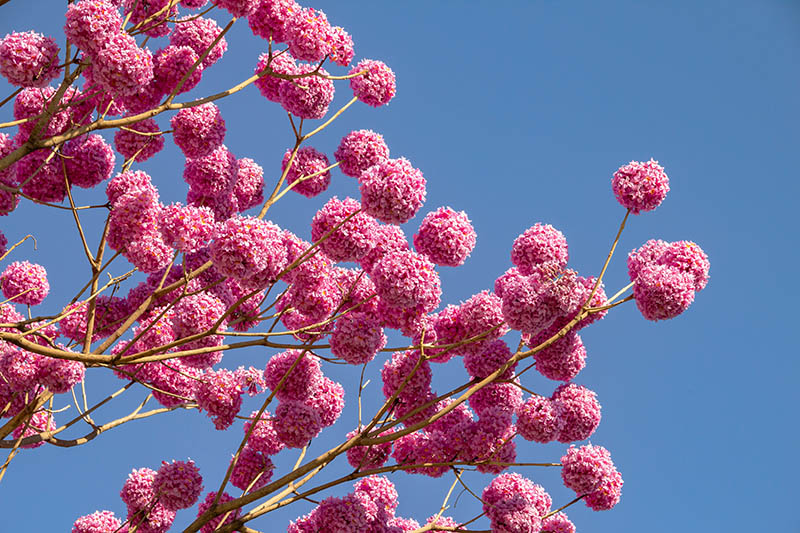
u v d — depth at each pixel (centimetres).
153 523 615
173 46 575
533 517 503
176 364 609
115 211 520
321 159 627
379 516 557
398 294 459
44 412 619
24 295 606
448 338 517
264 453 627
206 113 571
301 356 498
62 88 465
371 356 491
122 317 589
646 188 479
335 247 473
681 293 466
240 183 654
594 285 520
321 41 542
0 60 452
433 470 545
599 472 504
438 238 474
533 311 460
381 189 442
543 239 498
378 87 603
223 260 438
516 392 570
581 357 531
